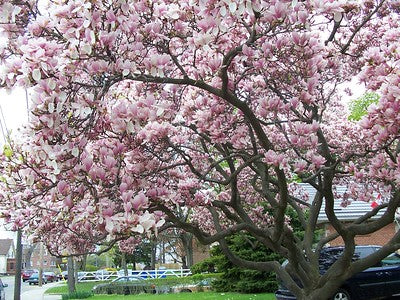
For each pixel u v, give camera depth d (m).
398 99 4.01
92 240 4.55
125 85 5.55
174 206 5.81
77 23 3.55
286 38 4.47
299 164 4.94
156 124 4.58
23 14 3.84
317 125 4.77
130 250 7.43
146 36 4.21
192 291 19.53
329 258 10.34
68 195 4.10
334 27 5.03
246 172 8.73
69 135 3.75
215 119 5.24
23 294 23.12
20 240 11.59
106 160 4.08
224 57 4.50
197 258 38.72
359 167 7.00
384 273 10.47
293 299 10.30
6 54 3.87
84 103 3.74
